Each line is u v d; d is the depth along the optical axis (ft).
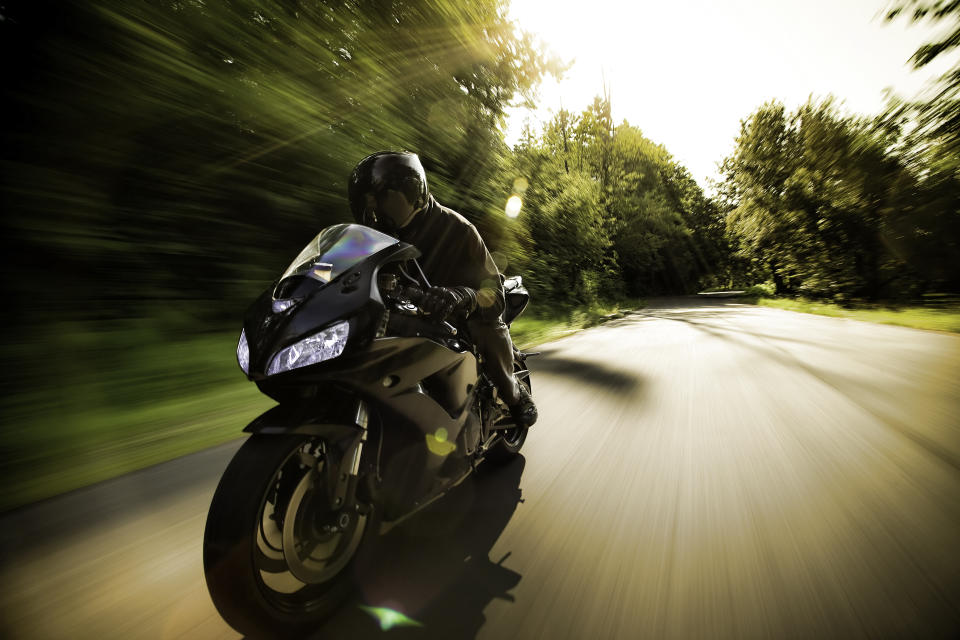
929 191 74.02
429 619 5.63
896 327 41.16
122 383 13.76
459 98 33.14
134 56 15.49
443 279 7.85
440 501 8.58
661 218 131.23
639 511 8.22
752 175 111.24
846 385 17.80
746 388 17.28
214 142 18.06
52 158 14.65
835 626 5.51
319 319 5.31
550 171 59.26
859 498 8.72
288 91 19.95
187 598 5.98
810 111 96.22
